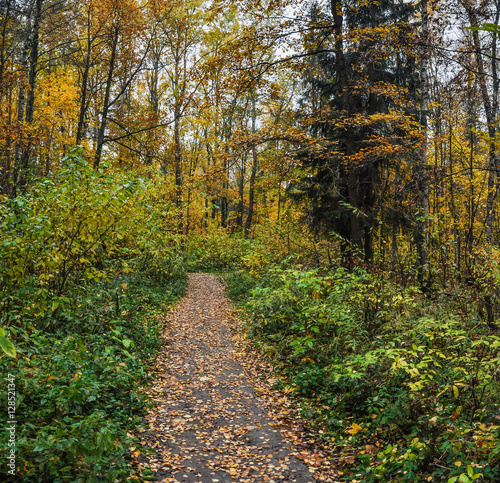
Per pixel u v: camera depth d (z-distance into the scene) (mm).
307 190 13758
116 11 14766
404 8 13336
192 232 28797
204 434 5062
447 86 9125
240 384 6895
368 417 5020
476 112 10281
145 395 5766
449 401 4523
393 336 5738
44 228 5188
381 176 13391
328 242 13180
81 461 3410
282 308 8727
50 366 4801
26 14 14281
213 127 23109
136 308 9625
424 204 9719
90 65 18297
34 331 5402
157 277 15000
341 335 6727
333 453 4598
